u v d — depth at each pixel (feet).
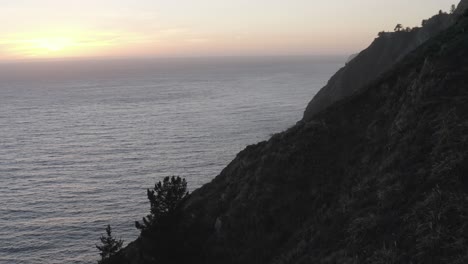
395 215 48.83
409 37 366.63
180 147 382.01
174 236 71.67
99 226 222.89
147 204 250.16
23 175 314.35
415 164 55.42
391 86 95.25
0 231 220.43
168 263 69.15
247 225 75.92
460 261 36.58
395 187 53.83
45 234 216.13
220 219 80.53
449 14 339.57
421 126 62.23
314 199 73.82
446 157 50.60
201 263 71.41
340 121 95.50
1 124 536.01
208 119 526.16
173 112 608.60
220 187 100.37
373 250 45.80
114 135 452.35
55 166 336.29
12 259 193.57
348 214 57.57
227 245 73.97
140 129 481.87
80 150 386.93
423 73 75.15
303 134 94.32
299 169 83.76
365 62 367.04
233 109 605.73
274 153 92.12
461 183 45.78
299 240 63.57
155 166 325.21
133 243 95.91
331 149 86.53
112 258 90.89
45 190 279.90
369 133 81.71
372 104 95.14
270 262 64.03
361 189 61.26
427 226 42.96
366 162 71.41
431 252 39.68
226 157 341.82
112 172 314.76
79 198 263.08
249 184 86.53
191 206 97.04
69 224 226.17
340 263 47.60
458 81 66.74
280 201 77.36
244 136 413.18
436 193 45.96
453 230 40.47
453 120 57.00
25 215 239.71
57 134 467.11
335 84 371.76
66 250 200.44
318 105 369.30
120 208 245.45
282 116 515.09
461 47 75.36
